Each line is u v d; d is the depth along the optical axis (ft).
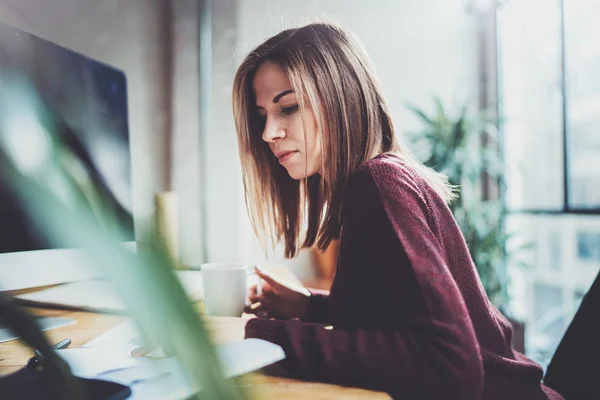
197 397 0.42
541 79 8.33
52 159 0.47
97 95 2.73
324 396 1.44
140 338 0.41
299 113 2.37
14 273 2.16
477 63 9.24
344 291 1.96
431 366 1.46
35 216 0.40
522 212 8.84
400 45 9.08
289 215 3.10
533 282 8.72
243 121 2.87
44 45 2.22
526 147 8.87
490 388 1.86
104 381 1.21
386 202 1.76
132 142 6.24
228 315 2.59
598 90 7.63
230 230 7.47
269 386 1.53
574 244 8.41
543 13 8.18
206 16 7.54
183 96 7.32
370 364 1.50
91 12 5.55
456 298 1.56
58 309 2.69
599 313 2.14
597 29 7.62
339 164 2.24
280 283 2.90
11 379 1.21
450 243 1.96
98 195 0.46
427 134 7.98
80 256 0.39
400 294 1.62
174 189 7.10
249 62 2.58
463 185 7.80
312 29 2.31
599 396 2.04
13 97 1.75
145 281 0.39
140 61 6.49
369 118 2.29
